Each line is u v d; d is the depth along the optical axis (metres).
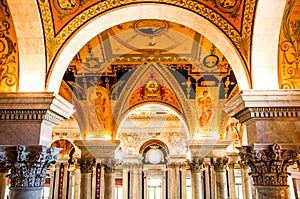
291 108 5.22
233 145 15.27
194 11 5.53
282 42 5.48
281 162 5.06
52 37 5.43
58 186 19.28
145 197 19.58
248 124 5.60
